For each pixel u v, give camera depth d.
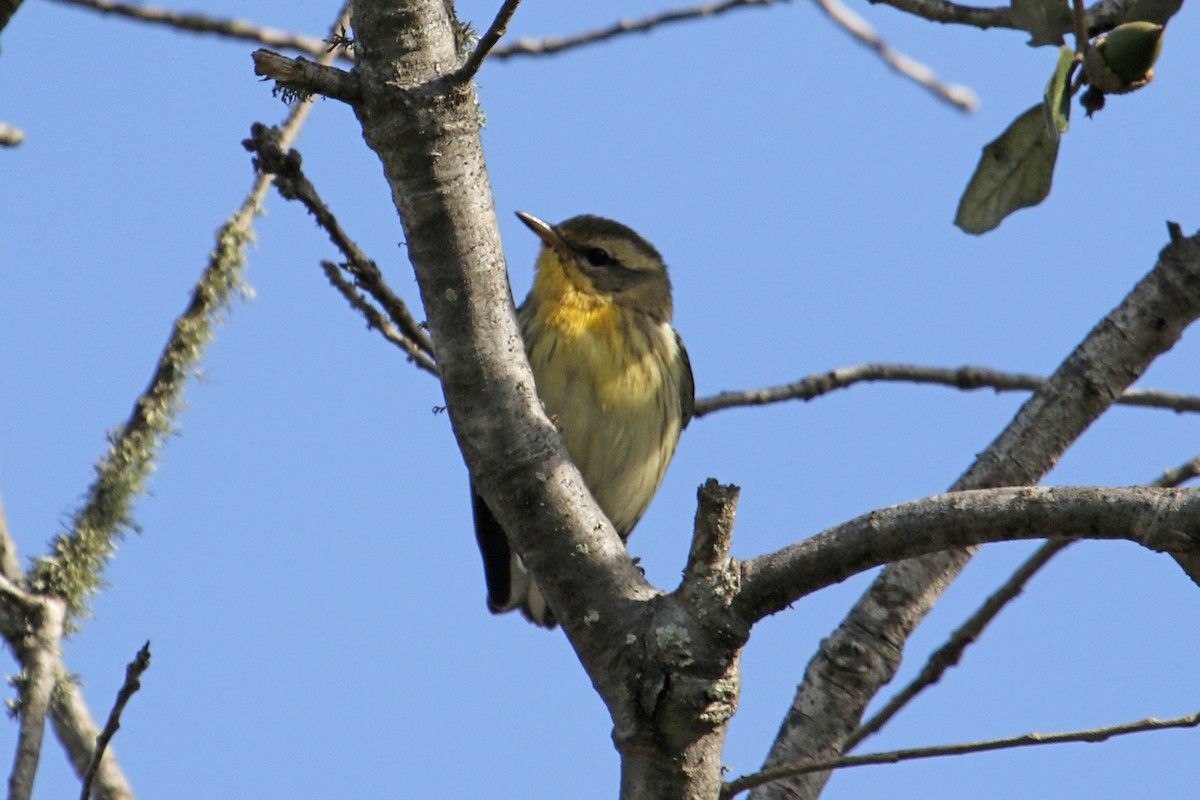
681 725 7.28
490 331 7.79
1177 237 9.93
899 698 10.20
